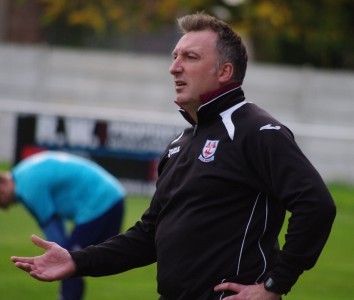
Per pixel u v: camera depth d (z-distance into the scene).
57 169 13.71
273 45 44.59
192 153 7.97
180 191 7.89
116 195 13.99
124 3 43.75
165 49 55.22
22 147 28.61
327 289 17.38
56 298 15.75
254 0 40.88
